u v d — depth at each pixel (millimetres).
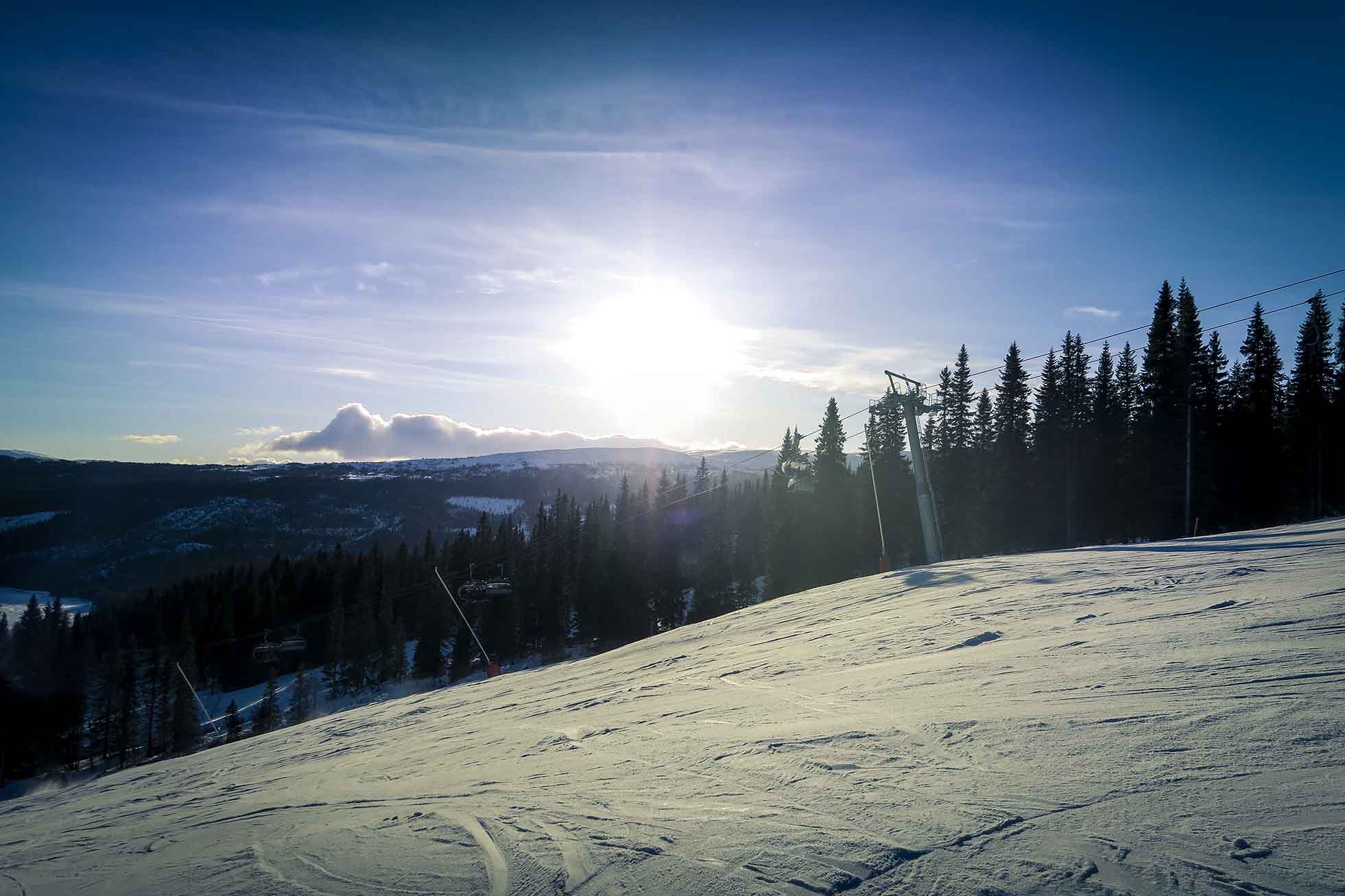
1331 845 3004
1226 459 42531
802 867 3576
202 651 67875
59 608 73812
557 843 4590
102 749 59750
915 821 3881
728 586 63219
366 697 59938
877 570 54031
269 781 11242
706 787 5199
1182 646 6930
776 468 59969
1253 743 4188
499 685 19703
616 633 59719
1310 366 44594
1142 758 4250
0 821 13891
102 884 6070
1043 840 3438
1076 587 12977
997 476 49188
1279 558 12586
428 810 6230
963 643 9578
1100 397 47188
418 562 76562
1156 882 2924
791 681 9422
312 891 4629
